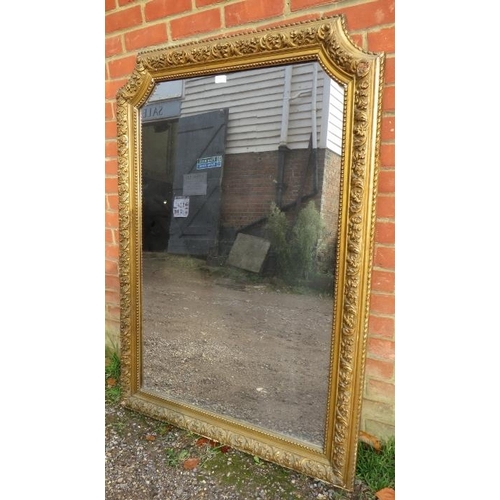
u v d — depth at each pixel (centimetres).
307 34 110
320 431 126
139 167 153
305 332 126
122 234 159
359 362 114
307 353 126
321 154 116
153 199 153
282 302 129
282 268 128
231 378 143
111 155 169
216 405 146
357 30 111
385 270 119
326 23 108
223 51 125
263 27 124
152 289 158
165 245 153
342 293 115
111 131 166
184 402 153
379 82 103
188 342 151
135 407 161
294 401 130
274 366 133
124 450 140
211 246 142
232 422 140
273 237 129
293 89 119
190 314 150
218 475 128
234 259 138
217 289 143
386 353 123
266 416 136
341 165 111
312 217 120
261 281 133
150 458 136
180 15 139
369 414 130
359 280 111
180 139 143
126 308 162
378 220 117
